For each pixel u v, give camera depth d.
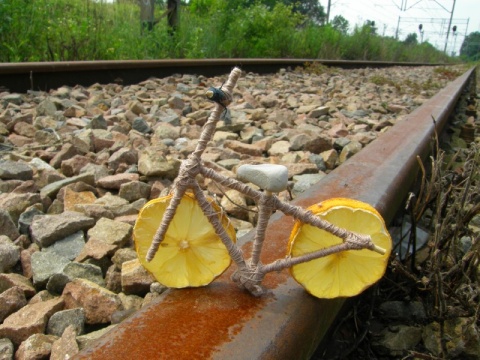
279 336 0.23
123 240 0.44
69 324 0.34
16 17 1.44
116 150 0.73
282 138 0.86
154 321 0.23
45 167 0.64
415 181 0.62
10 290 0.36
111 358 0.20
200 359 0.20
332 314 0.31
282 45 2.86
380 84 2.11
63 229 0.45
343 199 0.26
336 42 3.57
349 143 0.83
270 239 0.32
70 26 1.59
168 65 1.59
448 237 0.44
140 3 1.94
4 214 0.45
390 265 0.42
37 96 1.10
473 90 2.22
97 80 1.36
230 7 2.49
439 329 0.39
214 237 0.26
